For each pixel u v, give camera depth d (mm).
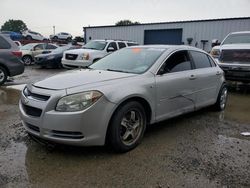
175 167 3607
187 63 5285
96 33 28812
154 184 3209
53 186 3131
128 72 4551
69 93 3613
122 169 3529
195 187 3164
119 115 3826
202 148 4246
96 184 3188
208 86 5805
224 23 21438
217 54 9328
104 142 3762
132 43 14562
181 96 4980
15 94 7957
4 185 3121
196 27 22781
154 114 4473
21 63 9688
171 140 4539
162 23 24578
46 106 3596
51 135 3617
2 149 4027
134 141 4141
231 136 4820
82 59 12258
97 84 3846
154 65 4605
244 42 9914
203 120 5754
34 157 3793
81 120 3531
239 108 6973
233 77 8938
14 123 5188
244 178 3377
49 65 15930
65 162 3674
